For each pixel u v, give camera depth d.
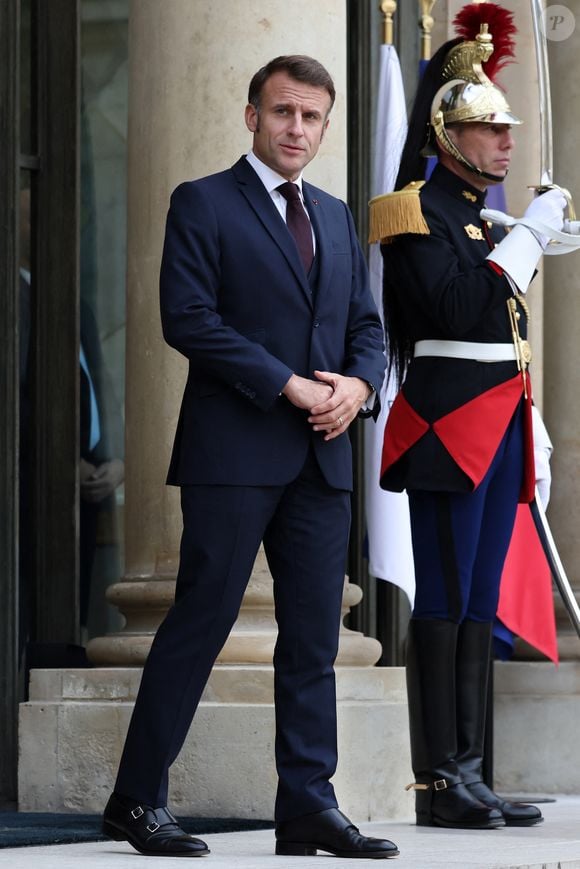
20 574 14.53
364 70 16.39
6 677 13.80
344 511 9.65
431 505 11.26
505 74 16.58
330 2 13.21
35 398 14.77
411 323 11.48
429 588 11.28
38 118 14.98
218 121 12.88
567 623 16.39
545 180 11.12
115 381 15.58
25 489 14.64
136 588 12.99
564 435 16.64
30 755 12.79
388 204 11.20
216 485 9.35
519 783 15.91
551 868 9.05
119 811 9.36
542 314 16.75
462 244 11.25
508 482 11.38
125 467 13.45
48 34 15.09
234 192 9.67
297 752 9.42
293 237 9.73
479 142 11.33
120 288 15.69
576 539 16.48
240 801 11.88
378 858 9.09
